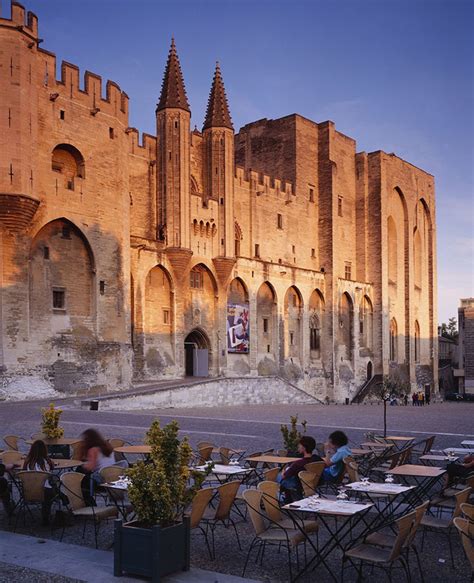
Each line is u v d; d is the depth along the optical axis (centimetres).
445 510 1409
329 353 7250
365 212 8062
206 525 1345
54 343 4044
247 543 1234
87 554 1102
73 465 1409
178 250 5153
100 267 4359
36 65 3894
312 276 7131
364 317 7938
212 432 2583
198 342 5750
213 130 5750
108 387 4341
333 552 1176
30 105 3803
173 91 5238
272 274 6506
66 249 4188
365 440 2355
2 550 1120
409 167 8869
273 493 1194
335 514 991
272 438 2434
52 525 1314
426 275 9431
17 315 3731
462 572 1061
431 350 9400
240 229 6375
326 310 7300
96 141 4375
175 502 1011
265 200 6688
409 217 8794
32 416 2881
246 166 7588
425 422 3494
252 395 5294
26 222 3772
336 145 7681
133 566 977
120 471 1313
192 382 4647
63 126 4141
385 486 1176
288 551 1101
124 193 4622
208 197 5609
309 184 7344
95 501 1352
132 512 1250
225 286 5797
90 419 2914
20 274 3756
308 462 1370
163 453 1015
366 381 7856
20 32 3738
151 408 4053
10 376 3678
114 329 4444
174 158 5191
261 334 6438
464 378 9612
